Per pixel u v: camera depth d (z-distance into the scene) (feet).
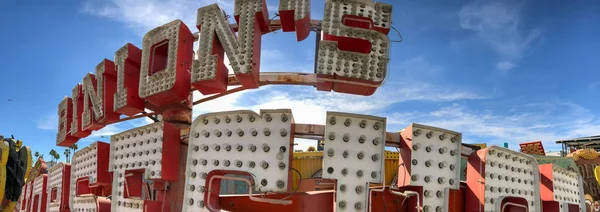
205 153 31.91
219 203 32.40
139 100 40.65
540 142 81.10
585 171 73.15
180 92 35.88
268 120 30.22
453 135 31.40
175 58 35.96
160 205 34.65
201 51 34.40
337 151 28.63
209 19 35.32
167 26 37.58
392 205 31.24
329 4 32.58
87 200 44.39
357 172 28.66
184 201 31.73
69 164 57.47
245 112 30.58
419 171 29.45
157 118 47.37
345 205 28.09
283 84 36.81
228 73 36.06
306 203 30.19
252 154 30.14
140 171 36.65
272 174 29.32
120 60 41.57
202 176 31.63
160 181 34.96
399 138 31.35
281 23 34.55
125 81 40.55
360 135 29.19
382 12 33.14
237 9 34.68
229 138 31.19
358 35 31.78
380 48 31.78
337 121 29.01
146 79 37.81
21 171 69.15
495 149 32.45
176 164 34.60
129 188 37.14
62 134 57.36
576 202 44.39
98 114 45.01
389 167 58.70
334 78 30.99
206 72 33.55
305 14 32.94
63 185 56.03
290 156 30.25
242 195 32.01
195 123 32.68
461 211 32.40
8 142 69.00
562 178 41.98
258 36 34.14
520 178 34.32
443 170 30.50
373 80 31.14
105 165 42.19
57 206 58.23
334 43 31.42
